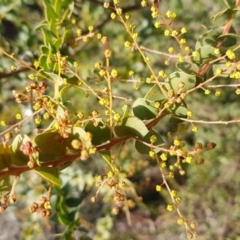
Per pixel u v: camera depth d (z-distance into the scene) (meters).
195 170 0.59
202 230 0.59
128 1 0.43
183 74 0.16
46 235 0.42
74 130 0.15
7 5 0.30
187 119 0.16
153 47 0.46
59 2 0.21
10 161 0.14
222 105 0.56
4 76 0.28
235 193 0.59
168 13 0.16
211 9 0.49
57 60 0.17
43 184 0.32
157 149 0.16
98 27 0.31
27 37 0.29
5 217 0.60
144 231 0.63
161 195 0.61
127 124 0.15
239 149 0.59
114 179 0.15
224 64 0.18
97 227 0.38
